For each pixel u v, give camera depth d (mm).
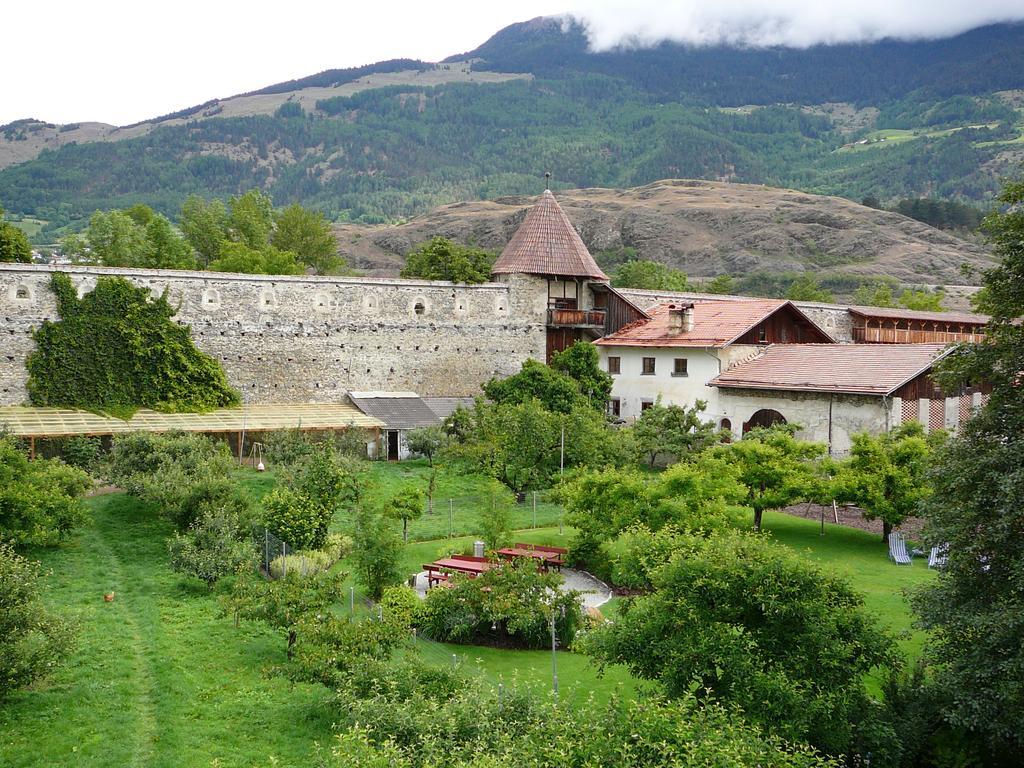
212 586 24922
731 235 197250
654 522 25750
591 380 52406
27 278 42094
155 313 45031
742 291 153625
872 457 30922
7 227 47688
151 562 27344
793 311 51938
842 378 42500
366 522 25031
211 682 18734
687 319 51469
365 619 19172
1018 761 15055
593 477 27469
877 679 18766
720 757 12422
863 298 103562
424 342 53938
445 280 55906
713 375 48656
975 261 168875
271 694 18297
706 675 15016
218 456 34406
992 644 14836
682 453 40156
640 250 197250
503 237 191625
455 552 27969
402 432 47188
